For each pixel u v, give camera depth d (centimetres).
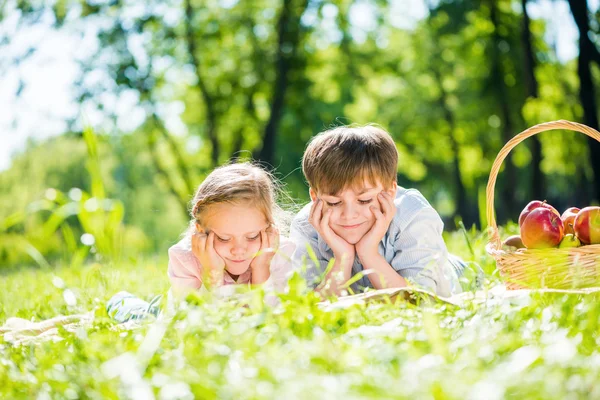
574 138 1939
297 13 2302
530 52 1708
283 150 2498
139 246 1912
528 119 1983
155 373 188
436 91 2464
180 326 233
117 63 2211
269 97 2356
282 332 216
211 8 2350
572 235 363
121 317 364
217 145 2372
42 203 792
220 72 2359
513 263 343
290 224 438
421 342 205
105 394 175
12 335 312
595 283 321
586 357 187
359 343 205
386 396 148
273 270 381
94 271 466
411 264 390
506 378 158
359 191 366
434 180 2973
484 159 2431
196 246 370
